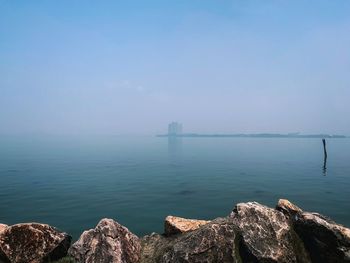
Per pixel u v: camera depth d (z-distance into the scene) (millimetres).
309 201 40781
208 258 13914
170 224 17359
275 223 15227
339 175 65875
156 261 14922
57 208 36688
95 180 58344
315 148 178500
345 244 14383
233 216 15742
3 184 52844
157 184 54312
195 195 44938
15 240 15055
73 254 14844
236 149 168500
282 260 14078
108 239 14859
